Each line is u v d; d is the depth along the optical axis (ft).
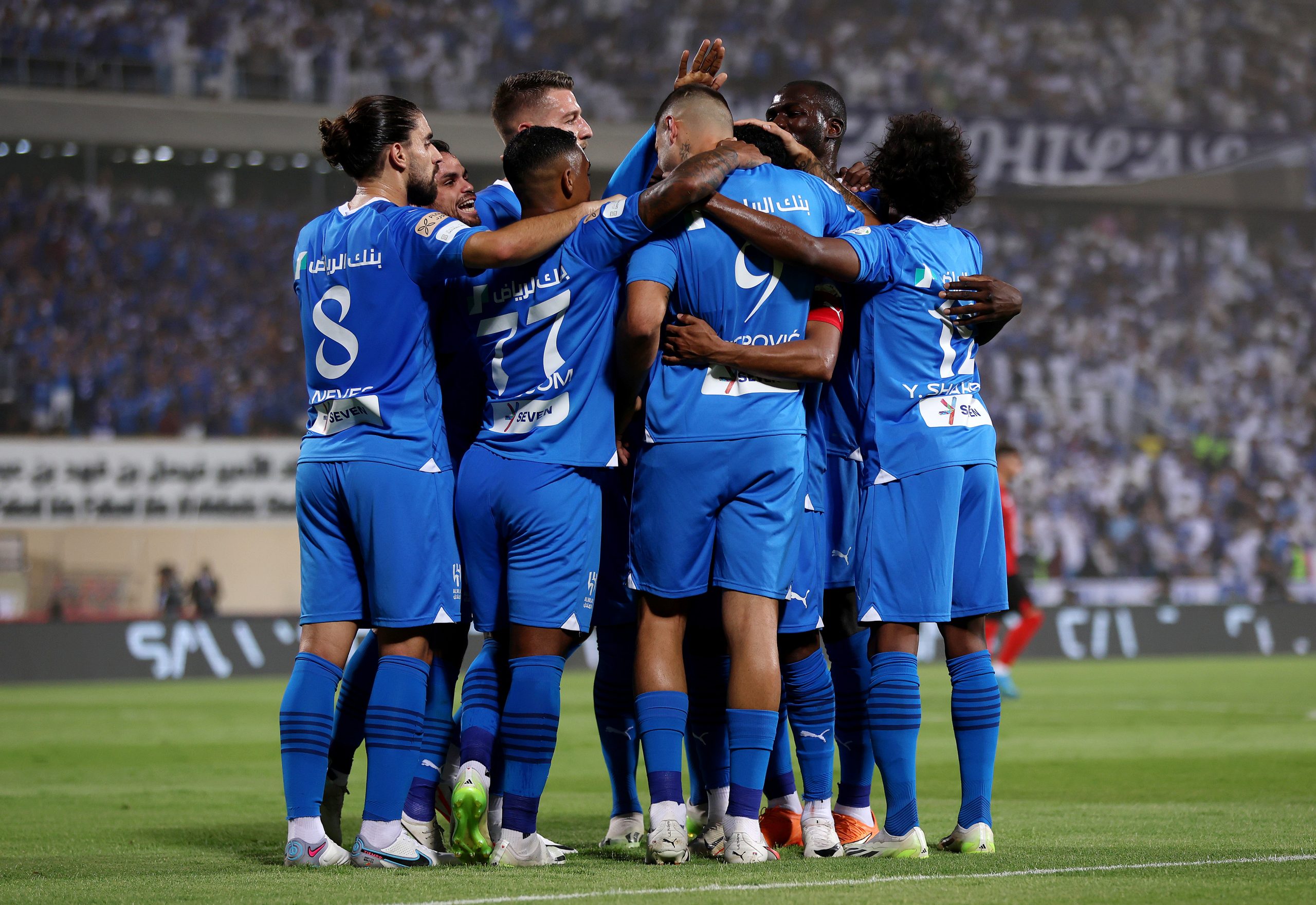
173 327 286.87
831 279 45.29
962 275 47.34
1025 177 313.73
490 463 45.68
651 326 43.21
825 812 46.75
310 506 46.16
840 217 47.80
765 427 44.29
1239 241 356.38
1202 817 58.49
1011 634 149.18
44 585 238.27
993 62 353.51
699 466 44.14
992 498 47.16
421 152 48.16
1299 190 337.72
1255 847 47.09
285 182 310.65
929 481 45.88
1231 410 327.06
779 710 49.52
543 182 45.65
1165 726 115.65
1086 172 317.63
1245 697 150.41
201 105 275.59
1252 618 241.55
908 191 47.50
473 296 46.44
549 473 44.98
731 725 43.83
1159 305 343.26
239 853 50.44
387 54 315.17
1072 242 349.20
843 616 50.62
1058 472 302.86
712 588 45.75
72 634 195.93
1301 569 285.64
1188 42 366.63
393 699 44.39
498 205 49.24
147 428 266.16
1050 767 85.05
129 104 270.67
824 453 47.98
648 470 44.80
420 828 47.14
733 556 44.21
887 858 44.01
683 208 43.65
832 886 36.88
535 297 45.19
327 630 45.98
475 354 48.80
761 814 50.88
